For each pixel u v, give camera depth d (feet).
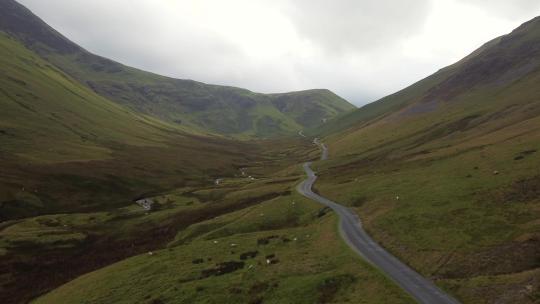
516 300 131.95
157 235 336.29
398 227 222.07
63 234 352.90
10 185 431.02
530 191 214.48
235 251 237.45
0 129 588.50
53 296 221.05
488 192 230.27
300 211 317.22
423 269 172.24
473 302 138.72
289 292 166.50
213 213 369.30
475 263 165.37
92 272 249.96
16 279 270.46
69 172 500.74
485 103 558.15
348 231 238.07
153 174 573.33
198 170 645.10
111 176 519.60
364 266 176.55
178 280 200.44
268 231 279.90
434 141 459.73
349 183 368.48
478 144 357.20
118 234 356.59
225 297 173.78
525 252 161.79
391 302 141.59
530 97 479.41
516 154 281.33
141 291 195.31
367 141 655.35
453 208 223.92
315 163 602.03
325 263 192.03
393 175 345.31
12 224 369.09
